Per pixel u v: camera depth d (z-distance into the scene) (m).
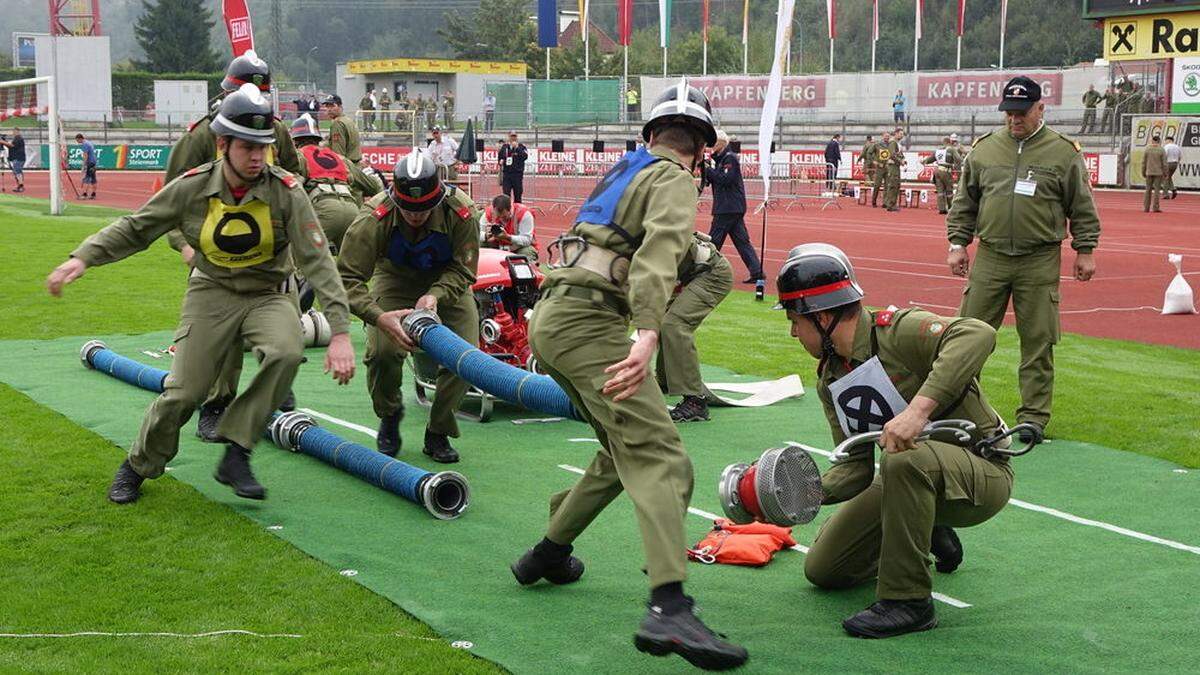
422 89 72.06
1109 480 7.48
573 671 4.66
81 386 9.72
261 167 6.27
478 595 5.45
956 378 4.66
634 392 4.50
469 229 7.36
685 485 4.65
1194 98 40.72
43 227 23.89
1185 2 40.47
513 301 9.66
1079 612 5.36
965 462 5.01
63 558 5.80
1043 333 8.57
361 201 12.01
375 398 7.71
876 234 26.86
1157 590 5.64
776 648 4.90
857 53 106.00
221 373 7.93
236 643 4.84
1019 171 8.59
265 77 8.51
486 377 6.21
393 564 5.83
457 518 6.58
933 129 49.81
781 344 12.38
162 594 5.37
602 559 5.97
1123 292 16.95
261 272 6.52
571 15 94.94
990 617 5.29
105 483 7.00
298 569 5.72
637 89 59.72
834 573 5.49
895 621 5.03
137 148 53.84
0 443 7.84
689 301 8.95
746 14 55.25
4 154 48.22
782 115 52.50
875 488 5.38
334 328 6.30
